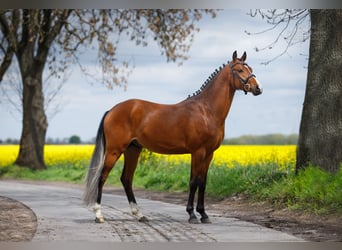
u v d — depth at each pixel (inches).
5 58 1114.7
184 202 563.5
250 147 1572.3
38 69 1129.4
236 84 394.6
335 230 356.2
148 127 392.8
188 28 1035.3
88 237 328.8
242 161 869.2
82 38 1033.5
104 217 423.8
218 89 399.9
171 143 393.1
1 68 1121.4
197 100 399.9
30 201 548.4
